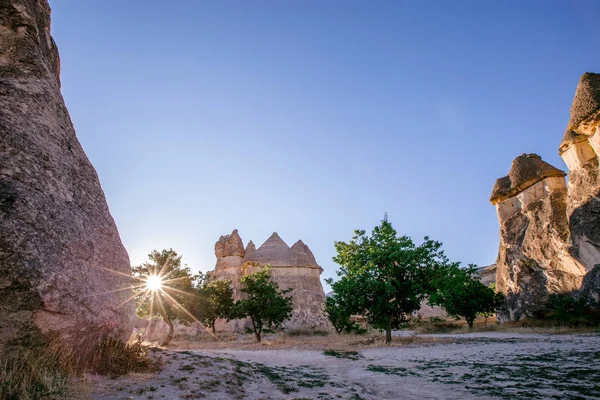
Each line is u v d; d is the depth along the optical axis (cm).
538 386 678
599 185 2666
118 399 484
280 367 1087
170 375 664
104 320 620
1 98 618
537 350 1241
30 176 571
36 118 660
